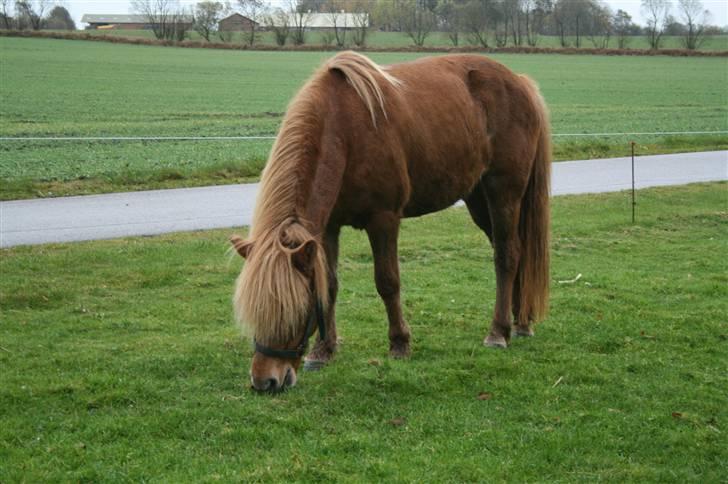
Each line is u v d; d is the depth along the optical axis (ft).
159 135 86.38
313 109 18.61
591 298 28.19
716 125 104.47
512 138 23.17
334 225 20.17
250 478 14.87
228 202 47.39
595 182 56.54
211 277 30.27
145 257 32.60
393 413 18.10
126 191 51.01
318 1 324.60
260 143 78.79
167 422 17.21
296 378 18.07
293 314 15.88
